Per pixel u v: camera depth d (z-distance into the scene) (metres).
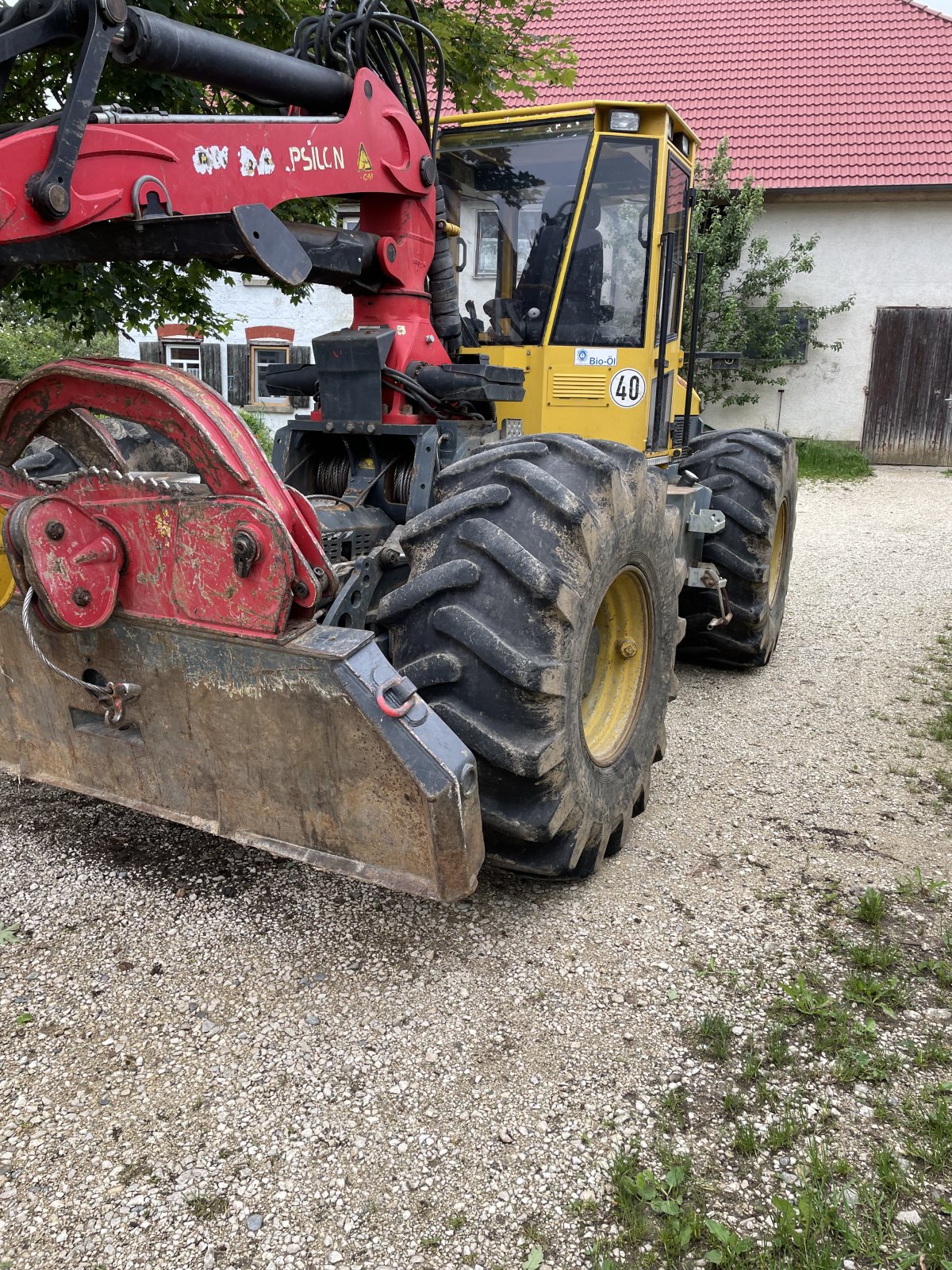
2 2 2.81
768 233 14.01
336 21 3.25
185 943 2.70
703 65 16.06
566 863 2.65
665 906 2.94
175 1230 1.85
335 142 2.90
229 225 2.37
